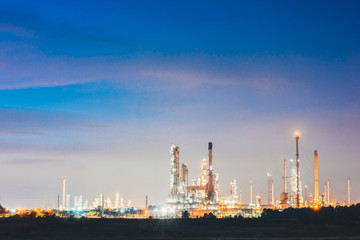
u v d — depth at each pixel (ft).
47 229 369.71
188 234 326.03
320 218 499.51
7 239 289.53
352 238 296.30
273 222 468.34
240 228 400.88
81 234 321.52
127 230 363.76
